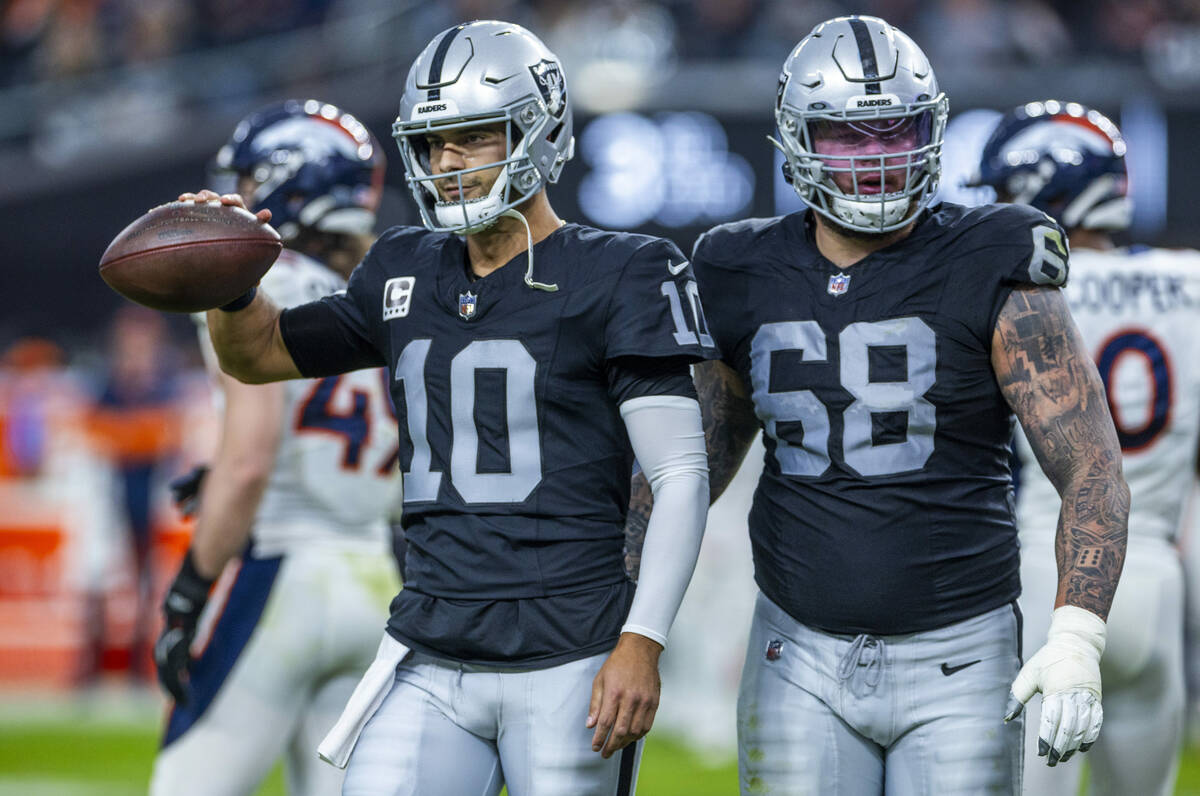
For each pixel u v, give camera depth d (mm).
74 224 39438
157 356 34625
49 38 44125
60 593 34875
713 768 24219
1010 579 10336
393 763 9734
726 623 25078
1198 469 14773
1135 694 13883
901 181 10055
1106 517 9742
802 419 10328
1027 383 9992
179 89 42062
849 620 10156
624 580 9891
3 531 34719
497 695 9703
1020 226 10094
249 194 13531
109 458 32875
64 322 39750
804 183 10250
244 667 12773
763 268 10562
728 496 25188
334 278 13266
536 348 9695
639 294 9633
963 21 39344
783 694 10383
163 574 34031
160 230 10086
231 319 10531
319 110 13703
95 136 41969
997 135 14383
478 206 9727
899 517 10094
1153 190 34938
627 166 34344
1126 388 13789
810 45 10297
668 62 38375
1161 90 35125
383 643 10125
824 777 10227
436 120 9680
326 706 13133
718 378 11086
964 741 10008
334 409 13055
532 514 9688
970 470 10227
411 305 10117
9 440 35500
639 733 9414
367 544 13359
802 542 10312
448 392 9844
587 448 9789
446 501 9820
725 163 34375
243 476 12375
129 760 25781
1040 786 13133
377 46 40625
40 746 26984
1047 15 39844
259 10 43062
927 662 10125
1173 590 13875
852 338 10203
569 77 35156
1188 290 13984
